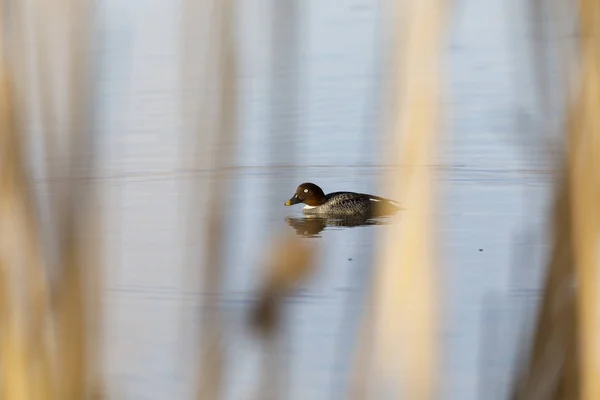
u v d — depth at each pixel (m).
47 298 6.11
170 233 21.69
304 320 16.50
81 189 6.02
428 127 5.66
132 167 26.81
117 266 18.00
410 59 5.63
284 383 6.21
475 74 34.34
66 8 5.75
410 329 5.97
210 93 5.91
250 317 6.19
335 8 40.16
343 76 36.12
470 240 22.50
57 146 5.94
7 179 6.04
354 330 6.32
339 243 23.64
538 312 6.11
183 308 6.29
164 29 28.28
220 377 6.16
